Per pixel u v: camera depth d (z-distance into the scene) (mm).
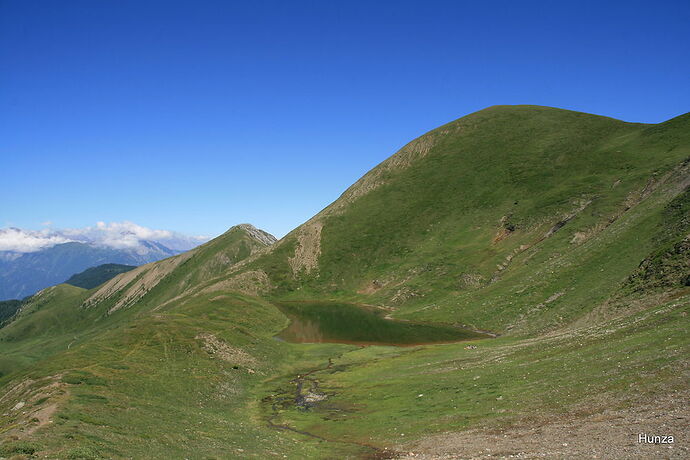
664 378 25703
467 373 42688
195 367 50875
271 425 37219
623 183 110750
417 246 142500
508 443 23625
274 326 90188
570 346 40719
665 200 82125
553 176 139875
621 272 67812
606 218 99250
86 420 28531
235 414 40562
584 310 62281
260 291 144125
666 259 54688
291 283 148000
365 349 67875
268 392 48500
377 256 147375
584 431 22500
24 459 19812
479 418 29500
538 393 30891
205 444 28188
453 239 136500
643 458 17391
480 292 95000
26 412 31109
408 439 28781
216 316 86312
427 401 36594
